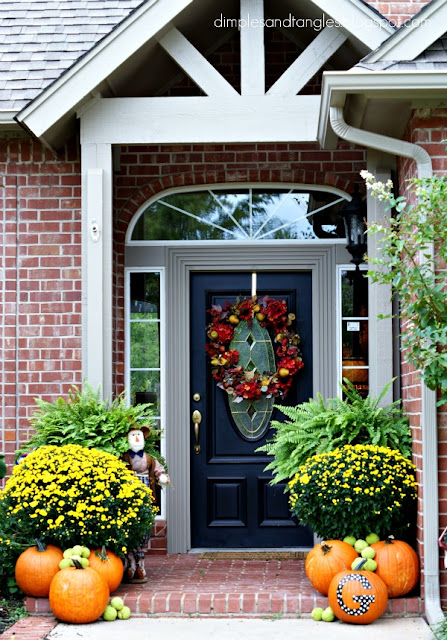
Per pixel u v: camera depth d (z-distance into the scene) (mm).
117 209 7270
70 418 6164
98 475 5691
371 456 5699
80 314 6984
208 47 7391
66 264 7012
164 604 5562
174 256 7316
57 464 5719
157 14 6098
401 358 6750
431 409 5328
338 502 5531
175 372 7273
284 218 7355
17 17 7160
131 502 5738
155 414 7285
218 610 5547
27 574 5531
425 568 5316
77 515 5535
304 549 7250
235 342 7355
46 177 7055
